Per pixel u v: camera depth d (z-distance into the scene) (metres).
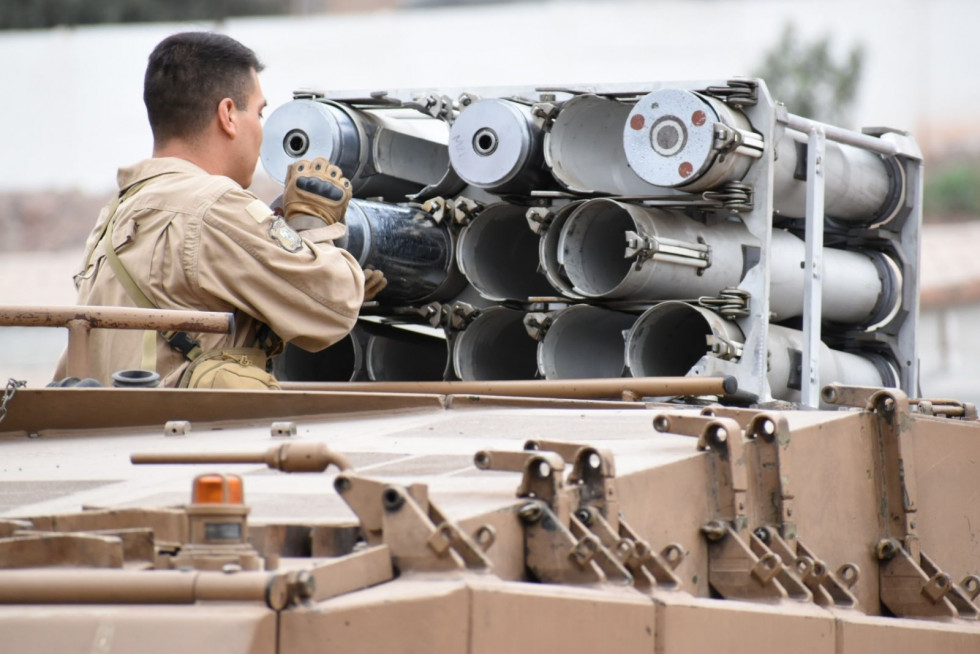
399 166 11.28
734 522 6.02
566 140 10.34
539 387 9.41
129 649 3.87
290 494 5.52
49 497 5.75
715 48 52.84
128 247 9.42
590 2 53.16
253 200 9.35
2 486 6.06
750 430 6.43
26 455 7.01
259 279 9.13
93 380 7.86
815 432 6.83
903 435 7.45
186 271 9.18
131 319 7.86
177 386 9.13
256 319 9.39
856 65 54.81
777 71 53.81
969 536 8.06
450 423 7.30
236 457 4.93
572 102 10.23
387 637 4.11
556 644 4.61
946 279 50.59
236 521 4.31
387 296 10.70
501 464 5.36
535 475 5.14
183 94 10.05
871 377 11.76
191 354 9.19
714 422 6.11
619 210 10.21
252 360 9.30
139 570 4.17
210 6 66.44
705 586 5.96
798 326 11.53
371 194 11.38
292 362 11.52
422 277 10.64
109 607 4.00
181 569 4.14
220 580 4.03
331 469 6.17
